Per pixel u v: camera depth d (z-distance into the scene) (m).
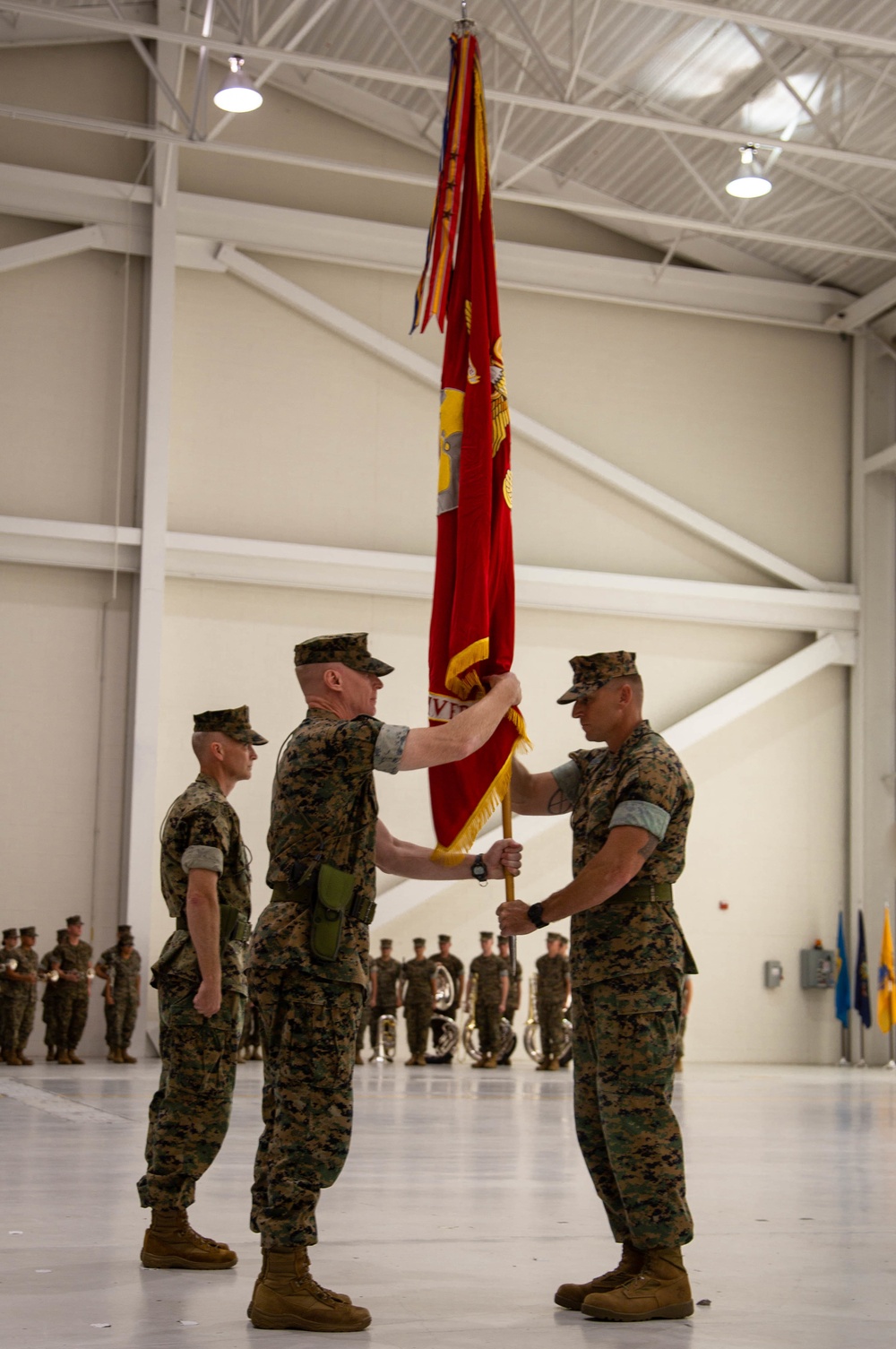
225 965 4.49
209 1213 5.70
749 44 17.27
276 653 19.33
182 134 19.05
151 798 18.09
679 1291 3.81
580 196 21.09
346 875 3.80
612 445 21.33
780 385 22.31
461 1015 20.11
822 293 22.20
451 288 5.41
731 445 21.94
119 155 19.11
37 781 18.11
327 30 18.88
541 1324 3.69
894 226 20.28
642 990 3.95
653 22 17.19
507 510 5.08
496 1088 14.38
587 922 4.07
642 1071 3.92
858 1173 7.69
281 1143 3.66
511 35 17.78
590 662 4.30
